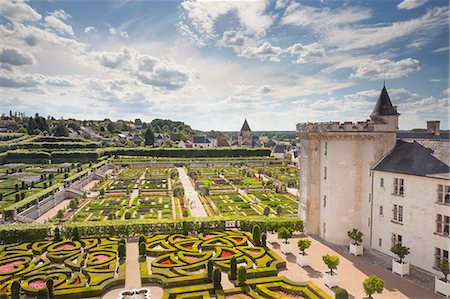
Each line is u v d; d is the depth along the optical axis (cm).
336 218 4531
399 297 3042
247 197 7662
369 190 4331
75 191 7794
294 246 4441
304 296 3027
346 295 2720
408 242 3722
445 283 3047
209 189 8231
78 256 3838
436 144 3769
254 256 3819
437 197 3400
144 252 3894
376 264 3834
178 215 6028
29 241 4441
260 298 2952
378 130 4222
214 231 4838
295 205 6919
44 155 14312
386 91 4391
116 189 8400
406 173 3709
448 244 3275
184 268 3491
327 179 4631
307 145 4931
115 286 3253
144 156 16450
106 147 17838
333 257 3259
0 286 3119
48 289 2902
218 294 3008
